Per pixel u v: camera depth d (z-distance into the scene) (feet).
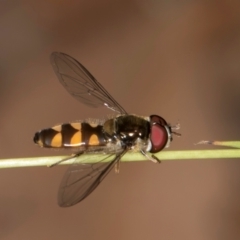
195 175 0.43
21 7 0.47
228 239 0.42
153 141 0.35
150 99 0.44
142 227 0.42
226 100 0.44
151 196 0.43
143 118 0.35
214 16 0.46
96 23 0.46
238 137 0.43
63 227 0.42
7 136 0.43
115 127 0.35
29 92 0.44
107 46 0.46
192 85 0.45
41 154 0.43
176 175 0.43
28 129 0.44
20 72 0.45
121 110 0.36
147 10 0.47
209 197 0.43
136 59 0.45
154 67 0.45
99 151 0.35
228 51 0.45
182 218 0.43
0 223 0.42
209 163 0.43
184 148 0.43
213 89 0.44
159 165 0.43
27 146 0.43
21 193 0.43
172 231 0.42
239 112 0.44
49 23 0.46
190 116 0.44
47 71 0.45
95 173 0.34
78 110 0.44
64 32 0.46
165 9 0.47
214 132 0.44
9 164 0.33
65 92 0.44
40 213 0.42
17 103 0.44
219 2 0.46
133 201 0.43
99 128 0.35
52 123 0.44
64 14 0.47
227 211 0.43
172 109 0.44
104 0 0.47
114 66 0.45
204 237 0.42
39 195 0.43
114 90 0.45
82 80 0.36
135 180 0.43
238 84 0.44
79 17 0.47
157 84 0.45
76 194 0.34
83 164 0.34
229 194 0.43
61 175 0.43
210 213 0.43
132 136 0.35
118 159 0.35
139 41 0.46
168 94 0.44
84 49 0.45
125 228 0.42
